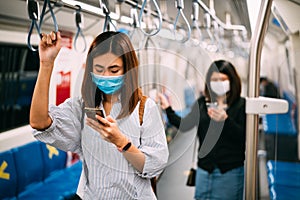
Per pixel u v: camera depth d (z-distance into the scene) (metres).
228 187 2.55
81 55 1.92
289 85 4.59
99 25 2.79
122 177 1.38
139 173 1.38
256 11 1.45
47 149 3.50
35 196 3.03
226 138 2.45
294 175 3.86
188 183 1.91
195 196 2.54
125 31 1.49
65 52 1.87
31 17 1.49
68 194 3.09
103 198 1.38
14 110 3.32
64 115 1.39
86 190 1.42
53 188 3.21
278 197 3.39
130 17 1.50
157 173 1.37
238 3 1.53
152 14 1.48
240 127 2.30
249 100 1.45
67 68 1.85
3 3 2.47
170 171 1.82
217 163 2.54
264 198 3.63
